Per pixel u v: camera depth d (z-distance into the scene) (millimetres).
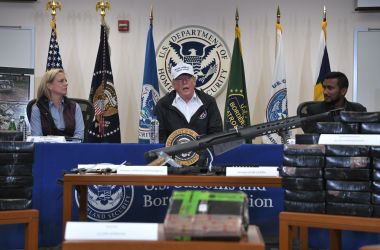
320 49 5500
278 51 5566
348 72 5871
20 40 5906
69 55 5930
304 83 5871
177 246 1210
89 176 2568
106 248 1222
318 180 2105
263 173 2562
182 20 5918
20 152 2291
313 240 3330
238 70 5543
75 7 5945
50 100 4121
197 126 3939
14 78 5168
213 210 1256
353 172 2064
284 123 2453
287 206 2160
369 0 5711
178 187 3445
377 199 2027
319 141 2139
